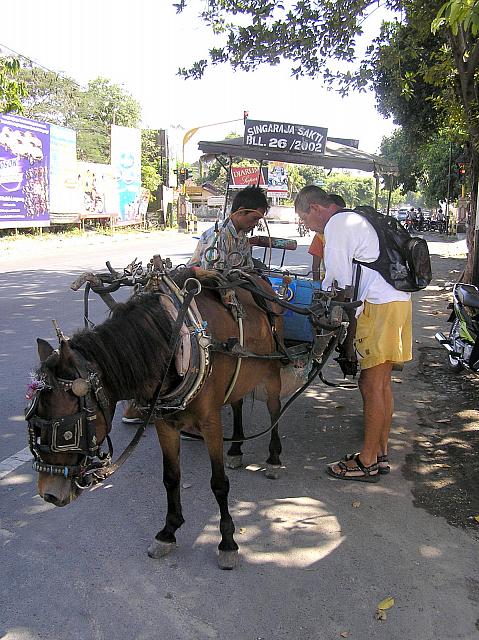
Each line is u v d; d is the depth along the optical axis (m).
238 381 3.52
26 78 35.81
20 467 4.43
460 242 31.45
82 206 29.03
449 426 5.46
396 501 4.09
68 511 3.85
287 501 4.05
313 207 4.28
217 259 4.08
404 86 11.04
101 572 3.22
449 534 3.69
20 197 23.16
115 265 16.61
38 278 13.52
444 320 10.20
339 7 7.54
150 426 5.40
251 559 3.37
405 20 9.51
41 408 2.42
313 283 4.47
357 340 4.21
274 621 2.87
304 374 4.40
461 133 13.12
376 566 3.33
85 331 2.70
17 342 7.64
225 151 6.41
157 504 3.97
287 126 6.38
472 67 9.26
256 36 7.83
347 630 2.82
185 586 3.12
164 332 2.83
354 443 5.05
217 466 3.24
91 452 2.46
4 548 3.41
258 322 3.69
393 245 4.12
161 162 45.53
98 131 42.16
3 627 2.78
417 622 2.89
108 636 2.75
